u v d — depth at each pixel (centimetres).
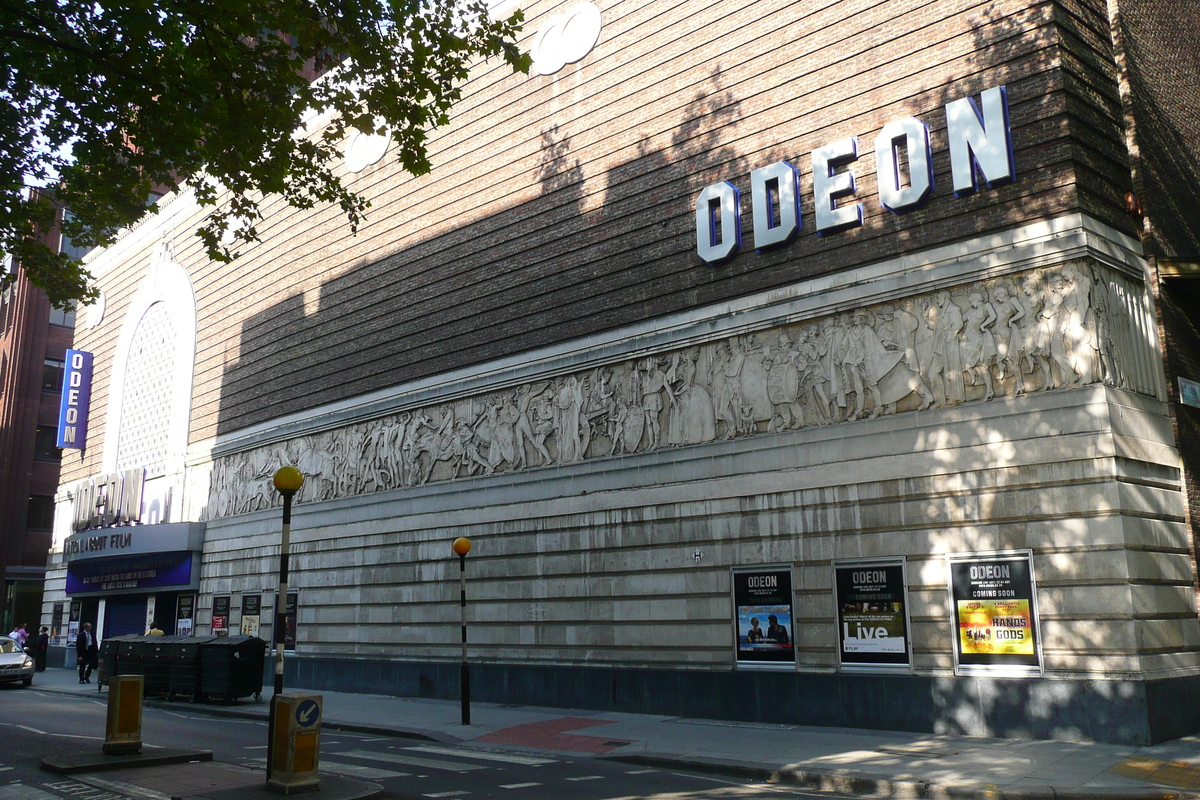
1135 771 1285
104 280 4888
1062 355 1636
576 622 2273
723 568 2019
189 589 3694
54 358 6050
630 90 2445
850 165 1984
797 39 2120
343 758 1584
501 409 2588
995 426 1689
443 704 2428
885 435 1823
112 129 1534
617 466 2262
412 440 2830
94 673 3862
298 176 1620
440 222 2903
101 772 1363
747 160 2158
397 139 1564
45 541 5825
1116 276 1706
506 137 2750
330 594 2992
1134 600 1509
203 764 1439
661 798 1204
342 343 3173
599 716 2075
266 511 3353
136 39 1330
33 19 1321
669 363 2214
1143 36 1936
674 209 2278
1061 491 1599
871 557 1802
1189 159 1970
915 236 1852
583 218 2491
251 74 1484
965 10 1862
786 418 1977
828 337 1944
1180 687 1555
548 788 1280
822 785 1321
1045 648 1575
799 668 1870
